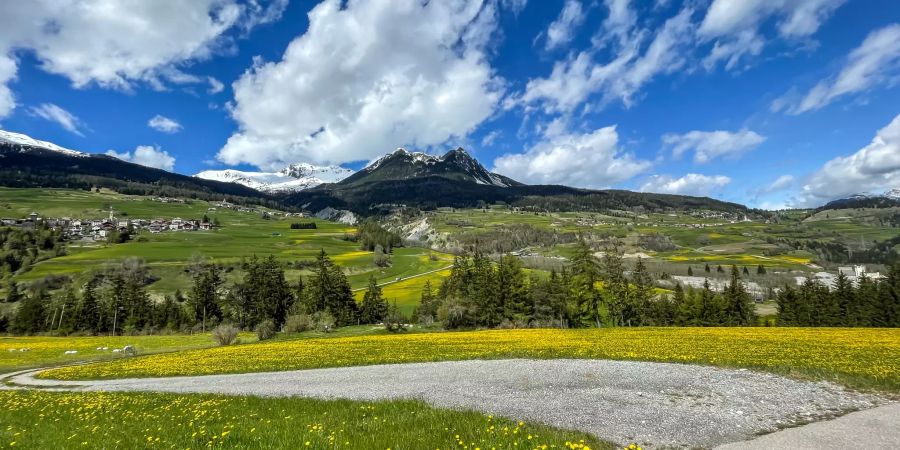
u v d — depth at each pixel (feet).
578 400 57.98
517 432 39.29
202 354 155.63
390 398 62.49
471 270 337.31
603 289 295.28
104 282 420.77
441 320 285.23
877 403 56.03
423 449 35.63
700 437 41.86
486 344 142.92
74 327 315.37
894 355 95.81
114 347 207.51
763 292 479.00
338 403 58.59
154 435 43.57
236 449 37.19
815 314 292.40
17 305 364.79
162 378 102.83
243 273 495.82
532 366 92.68
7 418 55.83
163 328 325.21
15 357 174.81
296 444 37.70
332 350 145.18
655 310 304.30
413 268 575.38
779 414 50.49
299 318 264.93
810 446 39.01
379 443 37.37
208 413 54.90
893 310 269.64
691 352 106.73
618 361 97.25
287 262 556.51
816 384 67.87
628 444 39.65
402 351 131.95
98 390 86.07
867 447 38.73
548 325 279.08
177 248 608.19
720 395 60.64
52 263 488.44
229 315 328.29
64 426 49.96
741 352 105.09
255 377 96.32
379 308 343.26
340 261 586.45
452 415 47.96
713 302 298.76
